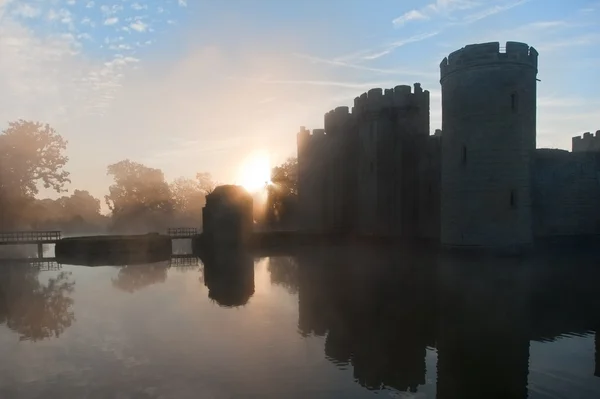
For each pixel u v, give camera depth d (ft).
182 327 48.03
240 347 40.78
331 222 158.51
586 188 99.96
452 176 87.61
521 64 83.15
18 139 206.69
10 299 66.13
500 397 29.76
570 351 38.01
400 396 30.09
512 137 82.69
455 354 37.86
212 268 97.96
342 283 71.51
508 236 82.17
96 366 36.73
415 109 134.72
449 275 74.54
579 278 69.00
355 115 150.71
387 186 134.51
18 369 36.37
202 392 31.24
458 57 86.22
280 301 60.13
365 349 39.70
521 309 50.93
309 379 33.12
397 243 130.21
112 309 57.82
